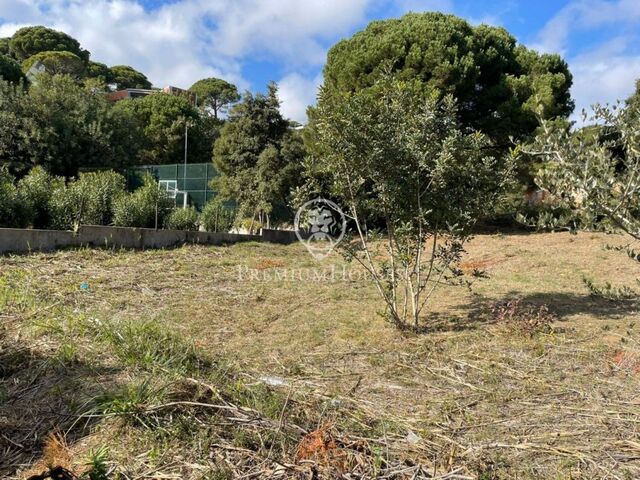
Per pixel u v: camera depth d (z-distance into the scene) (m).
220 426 2.48
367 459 2.32
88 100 23.70
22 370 3.13
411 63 13.98
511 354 4.20
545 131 2.71
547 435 2.72
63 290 5.81
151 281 7.07
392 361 4.04
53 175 20.31
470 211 4.79
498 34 16.11
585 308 5.77
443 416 2.96
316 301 6.43
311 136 14.59
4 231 7.60
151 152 33.44
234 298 6.41
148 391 2.67
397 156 4.69
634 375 3.71
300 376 3.66
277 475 2.11
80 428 2.45
